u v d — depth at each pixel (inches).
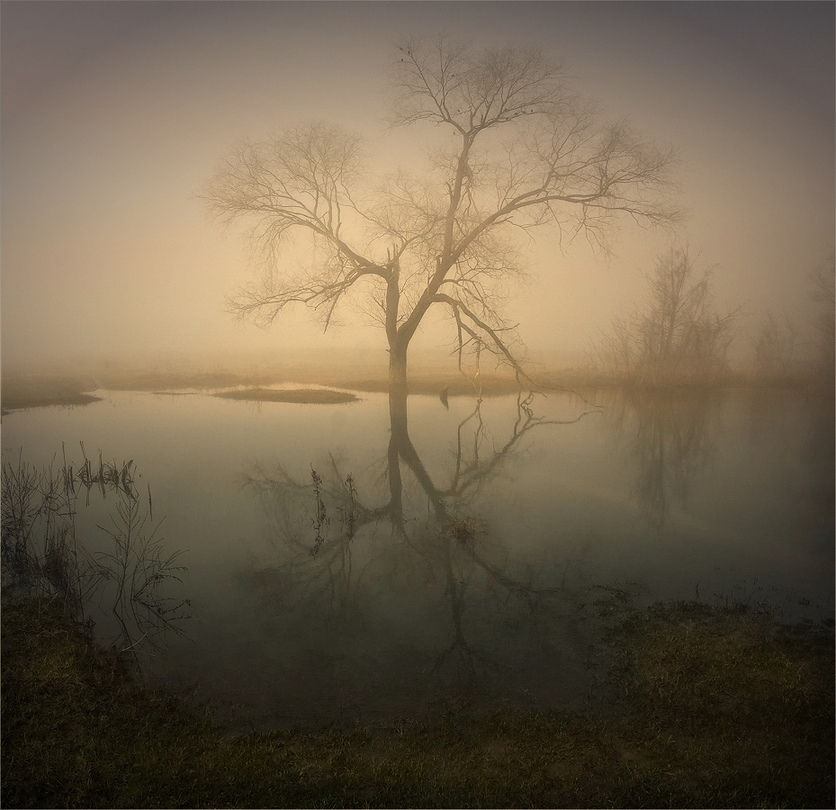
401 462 620.7
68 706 213.8
